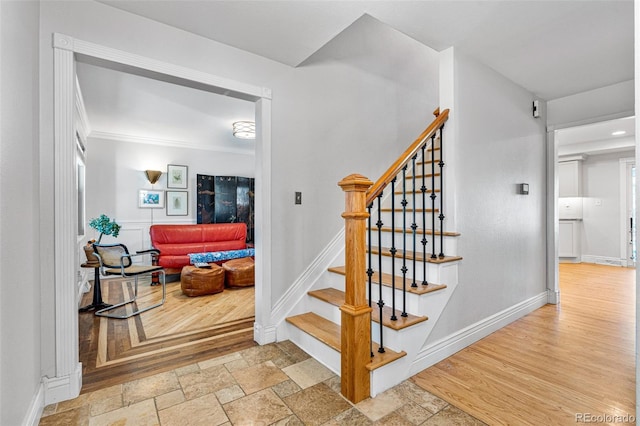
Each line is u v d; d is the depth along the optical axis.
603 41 2.39
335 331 2.32
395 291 2.25
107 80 3.29
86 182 5.27
